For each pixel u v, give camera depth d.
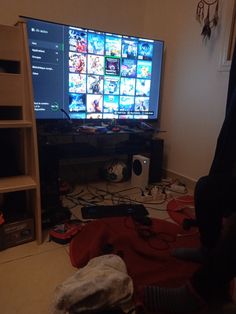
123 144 2.65
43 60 2.08
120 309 1.07
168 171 2.79
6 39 1.38
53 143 2.07
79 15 2.38
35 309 1.09
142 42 2.46
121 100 2.50
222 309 1.11
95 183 2.58
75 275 1.17
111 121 2.50
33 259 1.41
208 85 2.28
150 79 2.60
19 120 1.53
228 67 2.08
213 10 2.16
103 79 2.37
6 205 1.65
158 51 2.56
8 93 1.44
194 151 2.48
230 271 0.90
